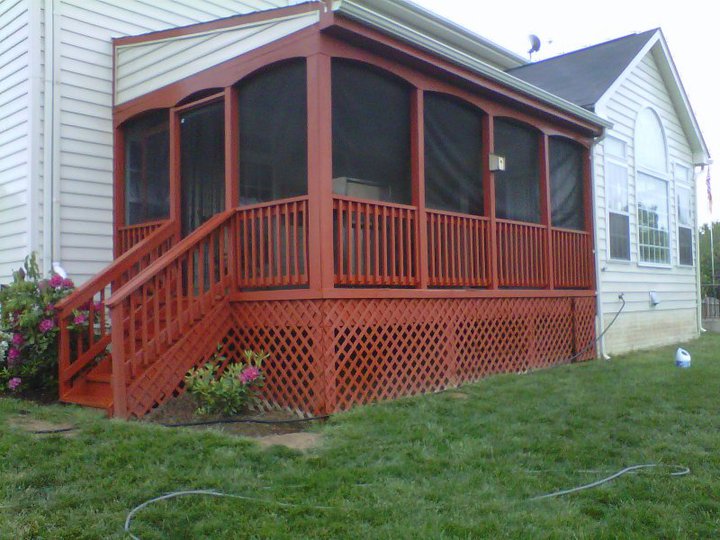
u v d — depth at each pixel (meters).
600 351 9.44
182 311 5.95
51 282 6.64
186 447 4.45
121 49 8.13
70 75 7.90
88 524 3.32
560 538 3.24
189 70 7.29
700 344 11.31
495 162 7.53
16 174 7.82
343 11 5.47
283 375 5.84
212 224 6.21
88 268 7.92
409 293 6.35
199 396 5.79
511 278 7.83
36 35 7.62
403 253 6.38
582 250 9.30
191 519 3.42
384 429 5.08
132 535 3.21
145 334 5.64
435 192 7.07
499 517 3.47
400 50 6.11
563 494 3.84
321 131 5.65
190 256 6.00
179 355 5.82
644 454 4.57
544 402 6.04
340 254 5.78
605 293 9.77
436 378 6.67
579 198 9.50
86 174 7.97
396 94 6.57
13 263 7.82
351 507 3.57
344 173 6.14
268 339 6.02
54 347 6.57
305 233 5.77
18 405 5.70
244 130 6.56
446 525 3.35
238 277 6.38
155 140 7.84
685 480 4.05
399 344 6.36
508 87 7.44
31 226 7.50
